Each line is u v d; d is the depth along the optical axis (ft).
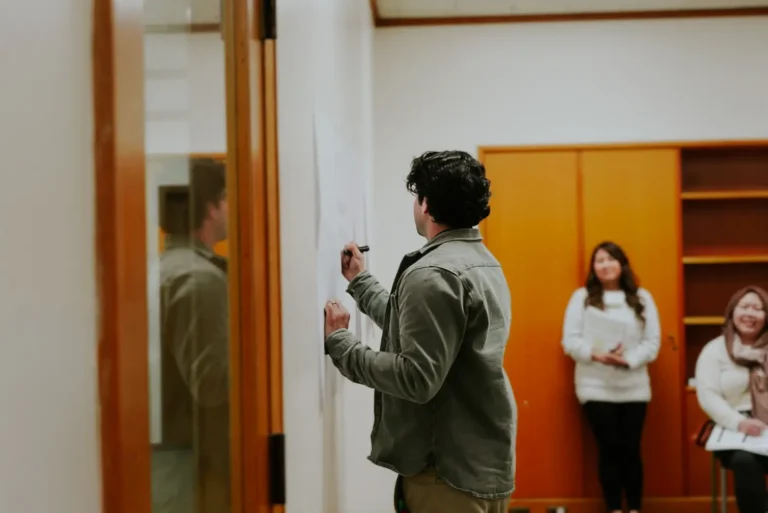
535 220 12.17
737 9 12.01
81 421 1.61
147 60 2.87
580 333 11.27
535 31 12.32
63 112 1.55
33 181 1.43
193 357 3.44
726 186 12.55
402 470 4.54
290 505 3.99
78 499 1.59
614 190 12.09
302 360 4.35
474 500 4.45
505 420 4.51
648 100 12.17
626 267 11.21
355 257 6.05
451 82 12.44
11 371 1.34
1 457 1.31
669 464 11.85
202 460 3.45
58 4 1.53
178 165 3.40
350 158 7.51
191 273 3.44
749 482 8.90
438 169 4.66
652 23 12.15
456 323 4.22
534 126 12.32
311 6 4.91
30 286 1.41
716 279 12.69
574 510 11.84
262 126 3.61
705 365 9.77
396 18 12.48
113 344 1.71
